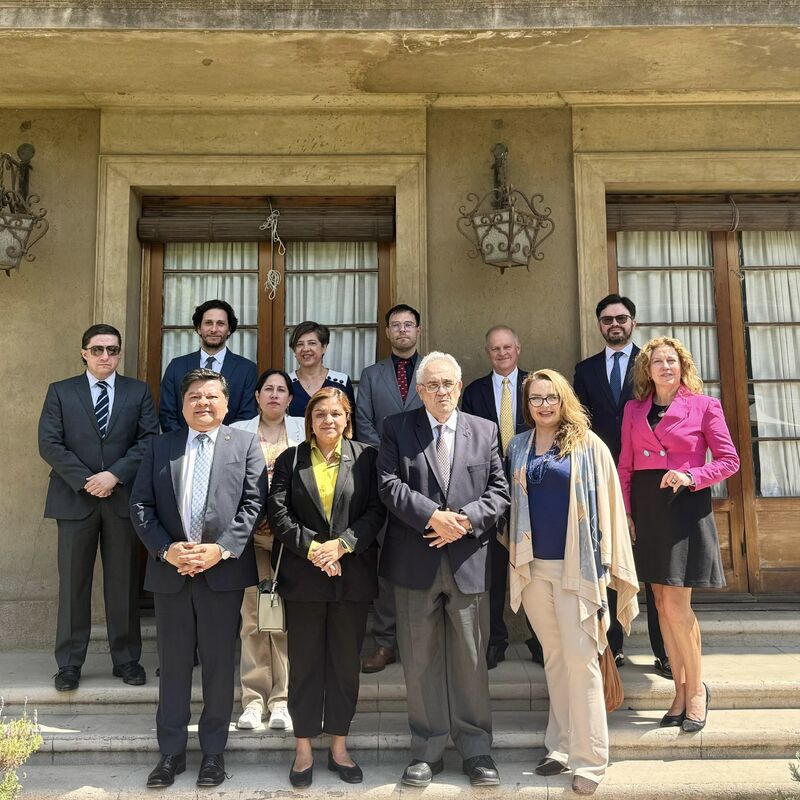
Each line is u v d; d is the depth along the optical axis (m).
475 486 3.03
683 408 3.29
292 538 2.95
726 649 4.02
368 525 3.04
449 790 2.87
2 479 4.34
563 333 4.49
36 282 4.46
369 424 3.88
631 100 4.55
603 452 3.08
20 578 4.28
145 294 4.73
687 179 4.56
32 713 3.45
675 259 4.76
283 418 3.61
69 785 2.95
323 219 4.66
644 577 3.25
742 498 4.59
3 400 4.38
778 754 3.14
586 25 3.72
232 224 4.67
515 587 3.08
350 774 2.96
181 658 3.00
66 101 4.48
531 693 3.48
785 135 4.60
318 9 3.71
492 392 3.92
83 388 3.74
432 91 4.44
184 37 3.77
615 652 3.75
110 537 3.62
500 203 4.43
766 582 4.55
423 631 2.97
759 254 4.76
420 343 4.45
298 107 4.55
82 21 3.68
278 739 3.15
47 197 4.51
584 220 4.52
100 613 4.25
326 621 3.02
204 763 2.94
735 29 3.76
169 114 4.56
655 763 3.09
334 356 4.76
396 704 3.46
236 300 4.78
